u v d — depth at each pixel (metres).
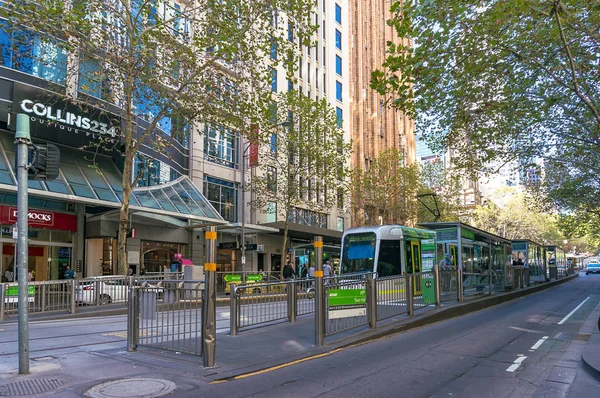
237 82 18.98
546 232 76.19
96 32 17.95
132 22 18.03
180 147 29.91
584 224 40.50
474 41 11.09
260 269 36.31
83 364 7.25
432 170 48.44
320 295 9.15
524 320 14.05
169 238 28.14
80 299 15.14
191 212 26.00
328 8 48.16
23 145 7.10
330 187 33.41
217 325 11.87
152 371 6.88
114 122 23.17
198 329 7.69
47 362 7.34
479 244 20.36
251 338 9.69
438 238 18.67
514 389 6.50
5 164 19.31
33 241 21.91
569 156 20.44
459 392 6.29
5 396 5.61
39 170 7.25
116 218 23.89
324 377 6.88
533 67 12.83
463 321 13.37
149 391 5.86
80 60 17.41
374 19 57.84
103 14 19.39
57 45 16.92
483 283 19.31
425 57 11.32
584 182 27.80
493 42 10.76
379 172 43.62
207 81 18.42
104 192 22.39
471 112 13.62
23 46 19.59
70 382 6.22
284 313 11.83
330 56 47.75
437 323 12.78
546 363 8.23
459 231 18.06
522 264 31.86
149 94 18.86
